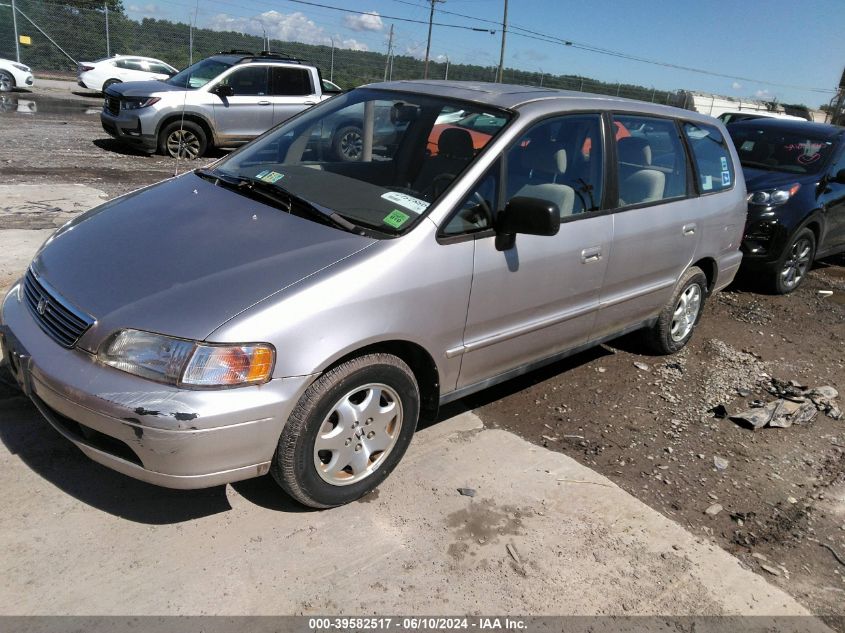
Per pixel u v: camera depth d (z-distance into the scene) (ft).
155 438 7.92
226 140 38.81
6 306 9.98
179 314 8.25
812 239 24.06
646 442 13.06
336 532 9.48
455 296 10.33
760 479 12.24
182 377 7.97
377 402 9.78
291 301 8.53
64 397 8.31
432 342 10.24
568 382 15.29
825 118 152.35
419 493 10.54
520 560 9.37
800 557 10.26
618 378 15.76
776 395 15.75
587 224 12.58
